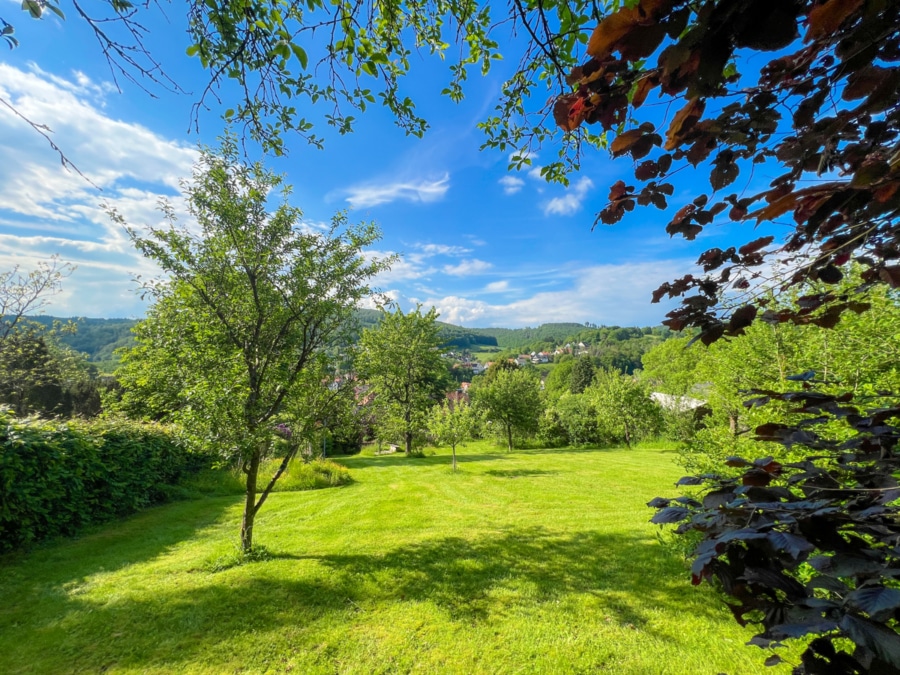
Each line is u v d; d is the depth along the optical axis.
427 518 6.80
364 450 20.75
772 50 0.67
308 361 5.29
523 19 1.34
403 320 19.05
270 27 1.86
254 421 4.50
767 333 3.57
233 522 6.70
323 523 6.53
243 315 4.88
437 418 12.73
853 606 0.63
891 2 0.63
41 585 4.19
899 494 0.80
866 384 2.51
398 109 2.46
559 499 8.21
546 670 2.88
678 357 23.03
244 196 4.72
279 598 3.87
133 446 7.46
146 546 5.48
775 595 0.77
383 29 2.24
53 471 5.69
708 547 0.80
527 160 2.48
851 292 1.25
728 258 1.32
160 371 4.79
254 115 2.26
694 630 3.28
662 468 12.09
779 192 1.15
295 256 5.02
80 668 2.93
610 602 3.76
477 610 3.66
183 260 4.56
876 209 0.96
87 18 1.58
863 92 0.84
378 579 4.27
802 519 0.78
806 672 0.70
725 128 0.99
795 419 2.92
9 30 1.44
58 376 15.96
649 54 0.71
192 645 3.18
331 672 2.90
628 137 1.00
